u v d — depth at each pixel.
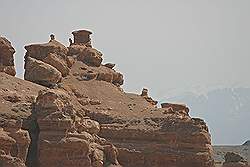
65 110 61.84
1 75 70.56
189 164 66.00
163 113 72.44
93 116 70.69
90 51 87.62
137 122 69.69
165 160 66.31
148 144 67.31
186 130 67.31
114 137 68.19
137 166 66.44
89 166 59.41
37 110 61.81
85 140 60.06
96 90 79.75
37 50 80.88
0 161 56.53
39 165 59.12
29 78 75.88
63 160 59.03
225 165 72.56
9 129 58.88
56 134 59.81
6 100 63.91
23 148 58.84
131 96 81.62
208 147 67.25
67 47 87.62
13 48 78.00
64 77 79.81
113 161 64.31
